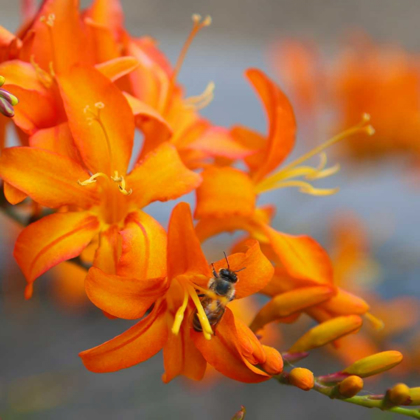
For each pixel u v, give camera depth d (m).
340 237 0.53
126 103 0.32
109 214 0.32
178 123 0.35
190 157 0.34
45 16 0.33
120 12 0.35
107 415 0.60
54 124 0.32
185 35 1.01
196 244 0.30
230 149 0.35
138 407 0.62
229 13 1.04
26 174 0.31
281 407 0.66
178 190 0.32
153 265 0.31
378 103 0.49
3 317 0.67
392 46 0.52
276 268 0.34
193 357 0.31
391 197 0.77
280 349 0.50
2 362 0.64
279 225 0.61
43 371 0.65
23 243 0.31
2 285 0.65
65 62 0.33
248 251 0.31
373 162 0.51
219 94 0.86
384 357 0.32
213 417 0.64
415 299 0.56
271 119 0.34
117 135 0.32
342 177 0.57
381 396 0.32
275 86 0.34
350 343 0.49
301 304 0.33
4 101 0.30
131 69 0.32
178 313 0.30
